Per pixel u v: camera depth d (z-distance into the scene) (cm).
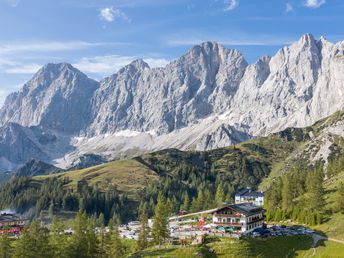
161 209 16075
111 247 15575
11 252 13475
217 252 13562
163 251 14188
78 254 13400
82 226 14638
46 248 12562
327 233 15975
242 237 14412
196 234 15688
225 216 15975
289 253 14150
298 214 18588
